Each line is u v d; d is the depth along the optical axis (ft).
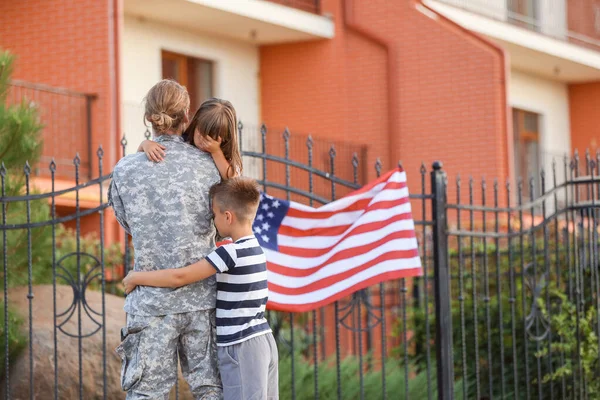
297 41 67.92
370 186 25.13
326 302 24.16
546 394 32.63
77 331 26.50
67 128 51.19
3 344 25.84
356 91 65.98
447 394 26.32
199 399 17.71
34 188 28.60
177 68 63.41
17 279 27.71
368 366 34.86
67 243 38.42
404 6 64.64
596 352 30.83
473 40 62.85
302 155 66.54
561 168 78.23
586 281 32.09
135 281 17.26
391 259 24.43
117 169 17.62
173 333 17.31
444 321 26.43
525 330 29.14
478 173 61.77
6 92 28.73
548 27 74.74
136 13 59.36
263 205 24.56
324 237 24.80
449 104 63.00
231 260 17.37
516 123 75.92
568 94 81.56
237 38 66.74
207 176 17.84
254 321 17.71
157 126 17.83
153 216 17.37
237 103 67.00
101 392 25.80
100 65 51.60
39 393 25.53
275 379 18.19
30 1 53.26
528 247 35.70
